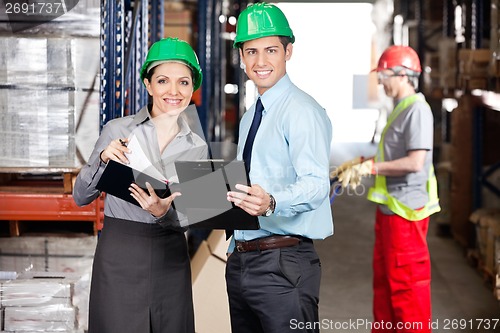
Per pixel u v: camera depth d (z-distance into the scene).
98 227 4.59
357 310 6.72
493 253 6.98
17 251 4.69
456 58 9.46
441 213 9.32
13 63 4.41
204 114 9.18
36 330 4.38
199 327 4.77
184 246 3.79
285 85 3.69
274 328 3.67
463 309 6.65
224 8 12.12
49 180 5.07
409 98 5.22
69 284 4.38
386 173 5.11
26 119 4.45
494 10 6.95
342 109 15.20
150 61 3.65
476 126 8.44
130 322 3.66
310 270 3.71
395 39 17.03
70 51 4.42
